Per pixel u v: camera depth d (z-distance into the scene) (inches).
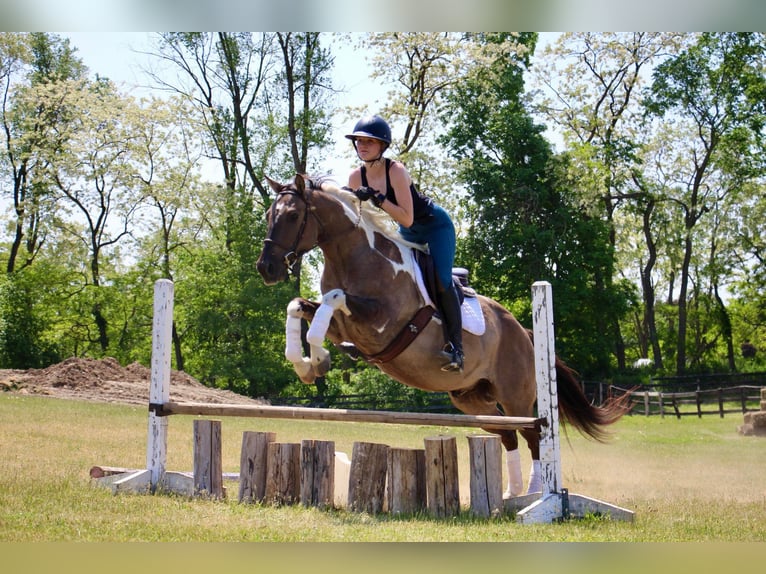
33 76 1432.1
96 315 1421.0
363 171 241.1
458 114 1317.7
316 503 251.8
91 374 841.5
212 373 1248.8
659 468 450.9
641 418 1056.2
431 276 240.4
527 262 1283.2
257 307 1261.1
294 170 1362.0
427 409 1112.2
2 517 206.5
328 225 229.8
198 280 1293.1
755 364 1980.8
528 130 1284.4
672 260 1717.5
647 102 1492.4
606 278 1385.3
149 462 276.7
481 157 1305.4
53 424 507.8
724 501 300.4
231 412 264.4
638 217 1668.3
